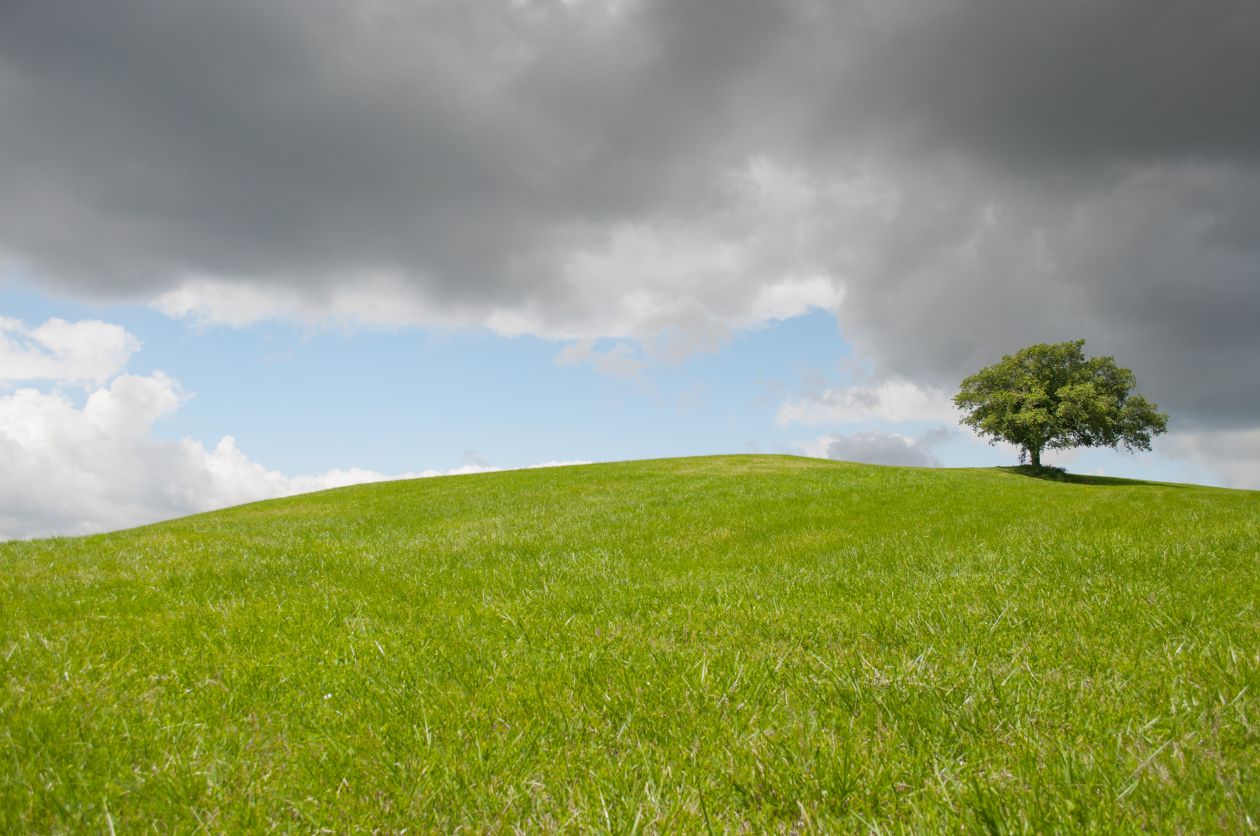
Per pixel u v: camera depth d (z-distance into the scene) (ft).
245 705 13.76
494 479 123.24
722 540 46.44
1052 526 43.75
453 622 21.21
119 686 14.93
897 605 21.66
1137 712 11.24
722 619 20.63
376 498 105.19
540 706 13.08
